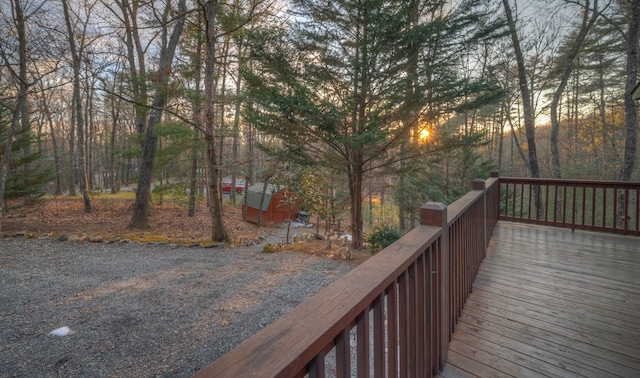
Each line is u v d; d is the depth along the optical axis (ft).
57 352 9.63
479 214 10.39
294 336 2.22
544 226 16.19
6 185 28.37
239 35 22.61
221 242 24.76
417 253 4.07
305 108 15.97
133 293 14.23
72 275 16.38
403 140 21.63
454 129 30.48
